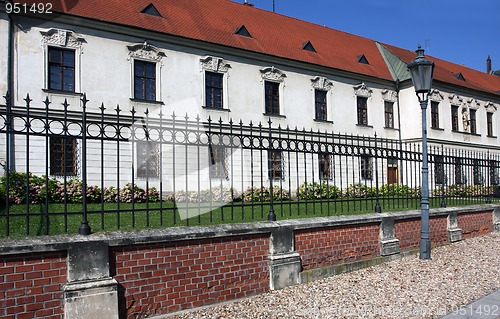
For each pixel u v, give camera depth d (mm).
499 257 8227
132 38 17172
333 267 6707
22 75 14812
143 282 4758
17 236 4500
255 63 20734
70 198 12250
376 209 8039
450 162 10117
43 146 14180
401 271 7020
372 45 30672
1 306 3924
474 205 10812
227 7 24000
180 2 21344
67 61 15906
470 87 30062
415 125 26312
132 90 17000
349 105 24438
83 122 4715
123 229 4887
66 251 4277
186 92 18422
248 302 5438
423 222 8102
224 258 5461
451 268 7305
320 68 22938
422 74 8484
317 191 14531
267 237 5973
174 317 4863
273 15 26344
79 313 4234
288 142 6727
